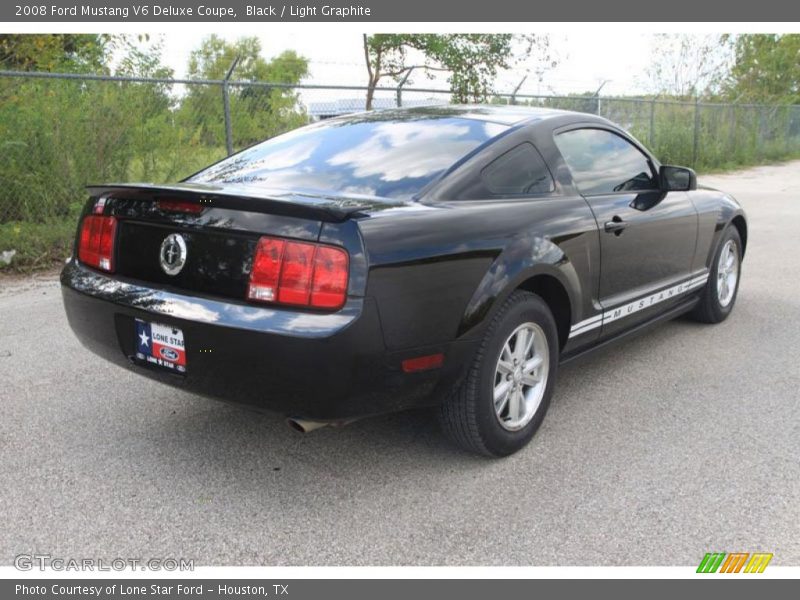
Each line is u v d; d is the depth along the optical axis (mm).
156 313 2730
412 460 3211
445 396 2918
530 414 3314
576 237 3416
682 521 2738
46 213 8000
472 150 3244
